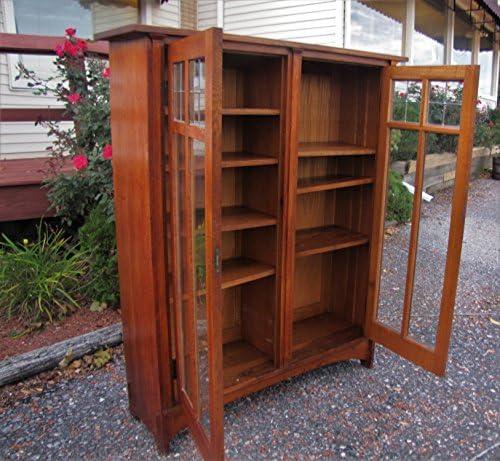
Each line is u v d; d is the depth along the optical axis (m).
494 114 9.70
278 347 2.17
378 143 2.30
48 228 3.63
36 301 2.78
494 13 8.76
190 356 1.71
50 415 2.13
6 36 3.46
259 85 2.04
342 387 2.36
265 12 6.78
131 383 2.07
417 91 2.10
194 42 1.36
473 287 3.65
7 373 2.28
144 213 1.72
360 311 2.56
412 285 2.26
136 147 1.71
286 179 1.99
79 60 3.29
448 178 3.54
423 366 2.20
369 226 2.44
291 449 1.94
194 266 1.56
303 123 2.40
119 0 6.10
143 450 1.93
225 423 2.09
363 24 6.96
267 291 2.21
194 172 1.46
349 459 1.89
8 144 4.82
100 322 2.80
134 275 1.88
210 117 1.26
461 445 1.96
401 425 2.08
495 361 2.61
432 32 8.87
